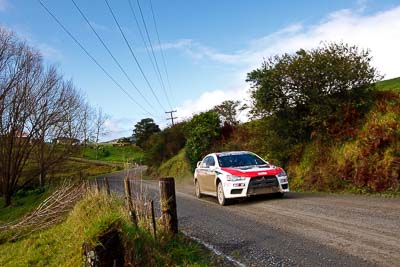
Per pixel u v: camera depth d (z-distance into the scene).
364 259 5.48
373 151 14.02
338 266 5.32
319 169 16.17
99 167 64.94
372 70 15.94
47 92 36.31
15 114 33.53
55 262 8.12
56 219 13.05
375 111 15.35
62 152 39.94
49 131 38.00
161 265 5.92
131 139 88.31
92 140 47.59
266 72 17.72
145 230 6.58
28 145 35.22
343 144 15.80
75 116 41.16
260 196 12.77
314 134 17.38
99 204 10.16
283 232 7.57
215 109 31.00
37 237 11.80
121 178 37.66
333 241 6.54
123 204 9.26
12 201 33.28
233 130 28.70
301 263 5.62
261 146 19.89
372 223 7.56
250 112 18.89
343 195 12.52
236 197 11.70
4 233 13.83
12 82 33.47
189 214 11.22
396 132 13.75
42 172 38.16
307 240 6.79
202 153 30.27
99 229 5.44
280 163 18.75
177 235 7.27
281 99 17.78
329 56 16.23
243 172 11.81
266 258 6.04
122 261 5.48
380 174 13.12
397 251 5.66
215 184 12.80
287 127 18.39
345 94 16.56
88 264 5.32
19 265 8.93
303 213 9.32
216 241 7.42
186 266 5.94
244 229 8.25
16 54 33.53
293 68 16.67
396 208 8.96
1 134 33.22
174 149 41.72
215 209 11.59
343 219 8.18
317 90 16.61
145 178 42.25
